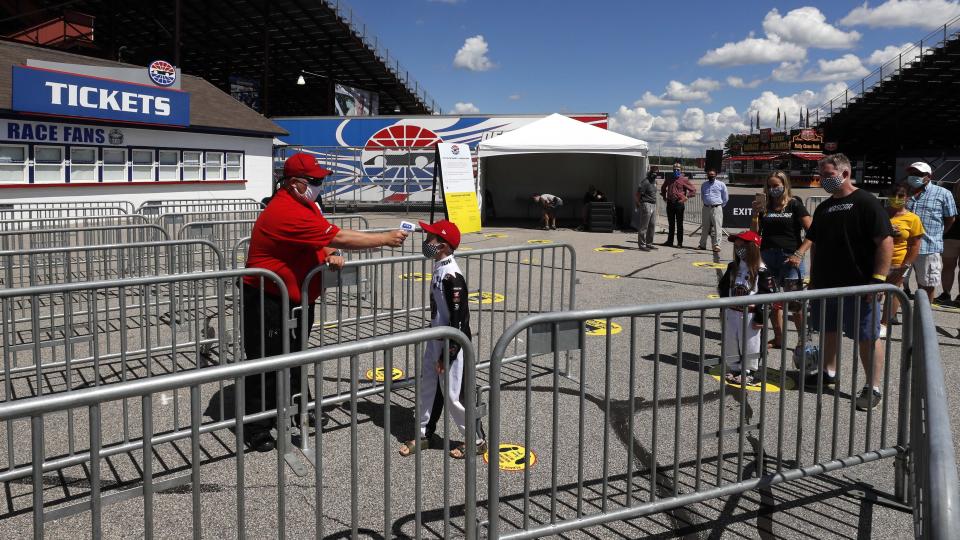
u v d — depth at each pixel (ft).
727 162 252.62
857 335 11.43
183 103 70.23
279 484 7.57
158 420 14.28
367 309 23.49
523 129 58.70
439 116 78.02
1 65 63.26
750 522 10.46
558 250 45.98
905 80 142.82
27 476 11.64
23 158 58.65
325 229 13.21
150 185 69.26
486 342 20.75
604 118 75.20
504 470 12.13
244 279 13.48
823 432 14.01
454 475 11.89
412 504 10.85
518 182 73.82
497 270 36.29
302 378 12.77
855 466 12.46
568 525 9.56
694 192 47.91
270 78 165.58
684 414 15.01
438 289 12.59
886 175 181.57
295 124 82.23
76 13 97.60
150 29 132.77
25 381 17.03
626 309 9.58
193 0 115.65
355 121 80.02
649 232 46.37
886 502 11.12
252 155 80.43
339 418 14.61
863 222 14.73
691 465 12.39
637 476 11.94
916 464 10.13
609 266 38.52
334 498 11.03
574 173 73.10
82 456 11.09
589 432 13.93
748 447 13.21
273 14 120.67
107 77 64.39
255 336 13.56
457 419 12.41
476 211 30.12
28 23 104.47
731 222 53.47
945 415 5.94
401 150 79.05
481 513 10.54
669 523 10.40
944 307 26.61
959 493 4.86
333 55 142.51
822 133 189.16
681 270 37.17
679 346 10.08
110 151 65.51
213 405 15.11
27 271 30.76
